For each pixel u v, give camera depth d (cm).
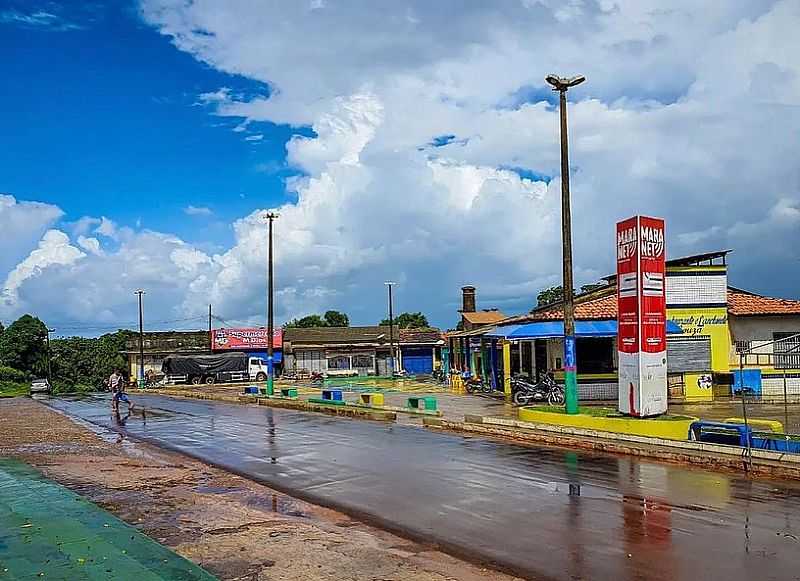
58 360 9206
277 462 1664
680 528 966
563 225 2142
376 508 1150
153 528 1015
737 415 2412
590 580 773
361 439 2030
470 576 794
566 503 1132
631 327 1938
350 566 820
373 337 7638
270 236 4169
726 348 3241
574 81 2152
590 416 2005
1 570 757
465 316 5494
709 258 3309
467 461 1577
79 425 2877
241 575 786
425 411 2694
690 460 1491
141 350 6869
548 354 3278
